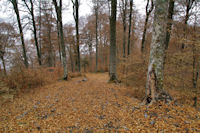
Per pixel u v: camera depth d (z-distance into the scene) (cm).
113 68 798
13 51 696
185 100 440
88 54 2681
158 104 379
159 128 288
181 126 287
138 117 348
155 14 380
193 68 429
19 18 998
